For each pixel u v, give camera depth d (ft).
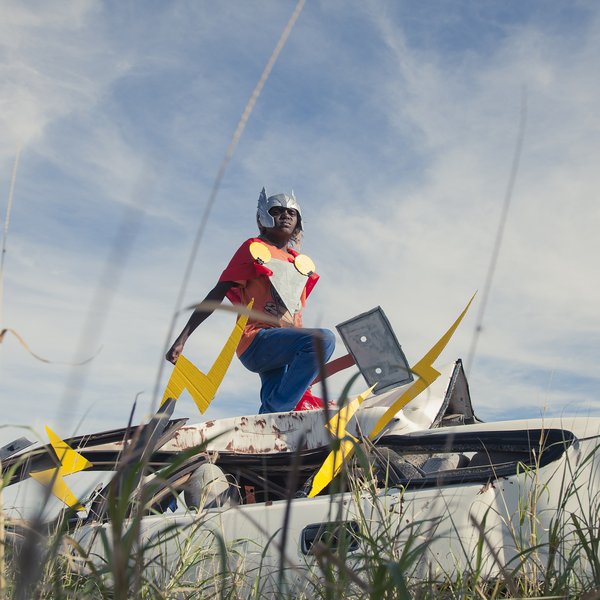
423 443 9.66
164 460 11.12
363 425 10.67
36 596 3.65
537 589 5.44
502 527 7.35
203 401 11.73
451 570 7.00
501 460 9.80
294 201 18.54
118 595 3.11
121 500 3.19
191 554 7.02
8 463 8.91
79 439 10.47
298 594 5.66
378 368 12.34
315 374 16.12
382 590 3.40
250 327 16.80
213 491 10.42
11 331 3.50
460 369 12.60
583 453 7.88
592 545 5.44
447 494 7.59
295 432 11.87
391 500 7.59
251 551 7.86
